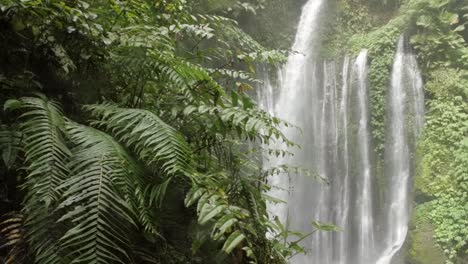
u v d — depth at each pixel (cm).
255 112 252
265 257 224
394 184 1016
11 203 192
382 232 995
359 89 1112
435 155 952
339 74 1156
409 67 1105
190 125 260
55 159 173
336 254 1008
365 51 1141
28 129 179
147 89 271
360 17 1274
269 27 1102
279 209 967
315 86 1151
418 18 1115
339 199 1059
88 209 171
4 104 187
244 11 989
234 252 218
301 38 1189
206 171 247
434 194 900
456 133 954
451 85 1026
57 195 172
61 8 227
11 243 168
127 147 217
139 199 185
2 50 215
